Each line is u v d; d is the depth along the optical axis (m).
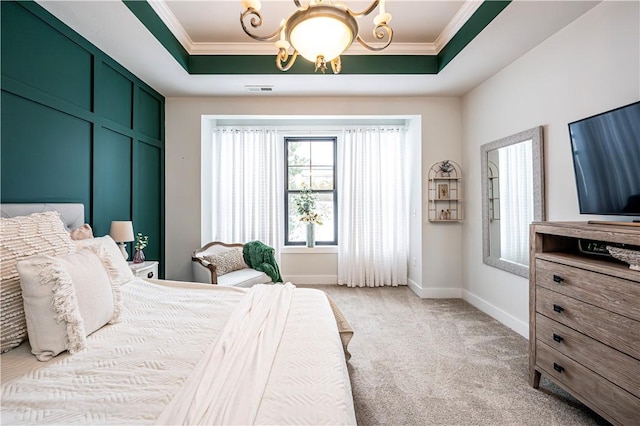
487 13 2.21
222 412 0.79
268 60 3.07
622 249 1.38
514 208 2.77
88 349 1.17
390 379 1.99
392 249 4.39
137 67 2.88
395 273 4.36
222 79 3.19
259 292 1.85
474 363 2.19
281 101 3.71
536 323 1.86
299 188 4.63
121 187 2.86
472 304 3.52
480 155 3.34
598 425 1.57
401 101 3.75
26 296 1.13
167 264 3.68
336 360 1.12
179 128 3.69
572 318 1.60
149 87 3.34
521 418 1.63
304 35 1.41
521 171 2.68
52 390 0.91
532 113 2.56
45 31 2.02
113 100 2.73
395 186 4.34
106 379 0.97
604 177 1.76
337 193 4.59
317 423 0.78
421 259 3.82
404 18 2.64
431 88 3.49
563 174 2.26
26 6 1.88
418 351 2.38
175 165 3.69
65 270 1.22
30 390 0.91
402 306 3.47
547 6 2.00
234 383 0.92
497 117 3.04
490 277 3.18
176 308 1.63
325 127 4.43
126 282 1.95
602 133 1.74
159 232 3.58
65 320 1.14
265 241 4.33
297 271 4.51
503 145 2.90
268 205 4.35
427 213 3.81
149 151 3.37
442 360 2.23
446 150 3.78
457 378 2.00
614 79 1.88
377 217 4.34
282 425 0.77
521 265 2.67
